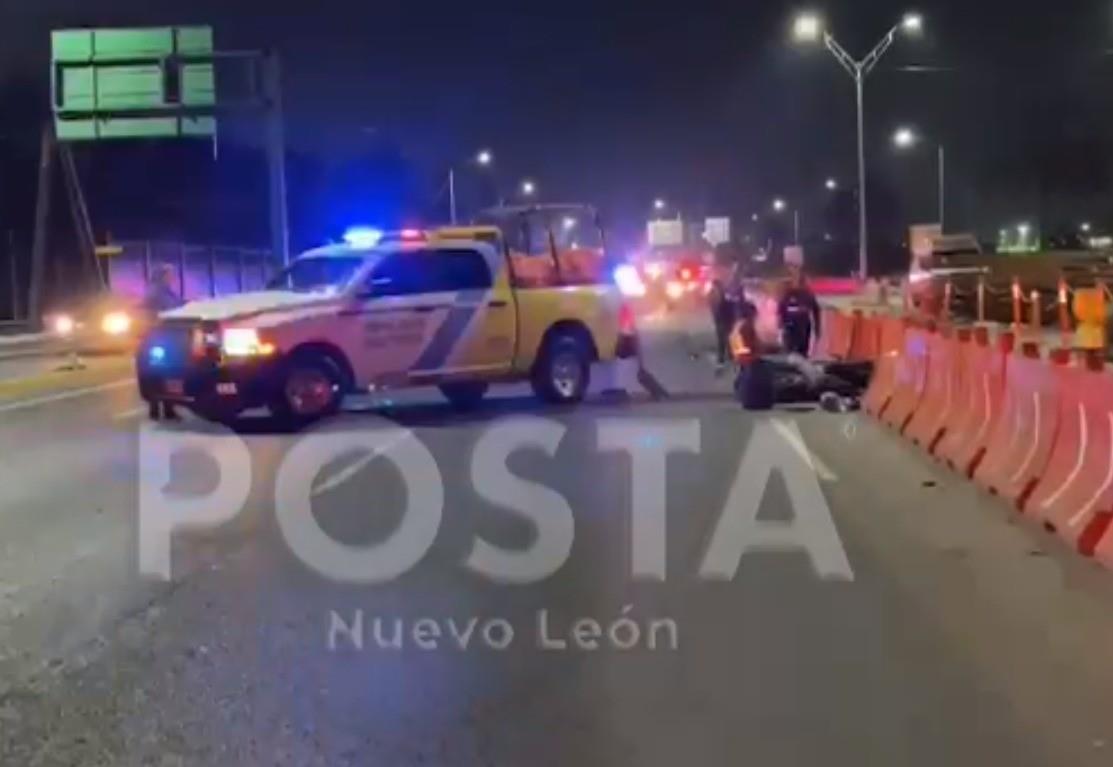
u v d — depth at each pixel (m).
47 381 25.92
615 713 6.88
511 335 19.61
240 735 6.60
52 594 9.39
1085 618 8.53
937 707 6.93
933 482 13.45
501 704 7.03
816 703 6.99
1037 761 6.19
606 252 22.89
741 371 19.91
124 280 49.88
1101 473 10.42
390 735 6.59
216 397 17.45
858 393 19.62
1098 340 26.12
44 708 7.02
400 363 18.52
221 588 9.54
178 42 40.81
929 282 42.62
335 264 18.86
